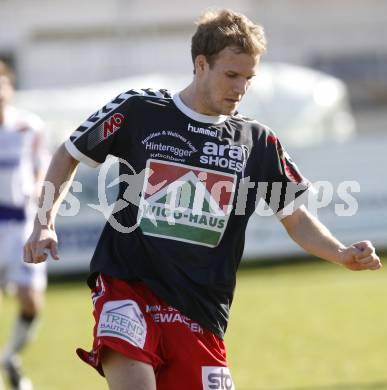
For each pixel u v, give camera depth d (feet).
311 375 79.36
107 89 202.28
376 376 78.02
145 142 45.52
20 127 88.69
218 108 44.37
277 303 121.90
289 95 207.41
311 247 47.11
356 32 281.13
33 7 267.80
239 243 46.34
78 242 160.35
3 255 86.58
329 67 280.51
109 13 268.00
